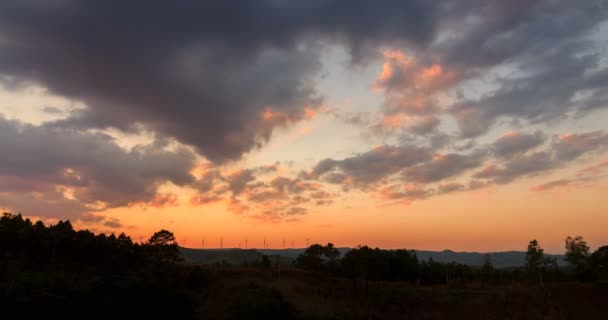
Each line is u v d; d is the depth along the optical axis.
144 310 40.31
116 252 63.66
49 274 43.41
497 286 82.38
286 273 82.25
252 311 43.59
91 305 37.53
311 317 48.69
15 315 32.72
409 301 66.50
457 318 59.25
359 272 72.12
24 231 55.34
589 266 76.12
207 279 63.56
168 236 69.94
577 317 58.47
